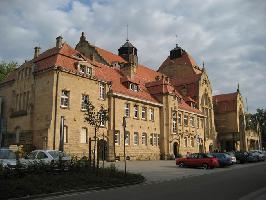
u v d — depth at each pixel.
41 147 33.69
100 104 39.94
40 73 36.16
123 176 19.72
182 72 70.94
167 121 50.66
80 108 36.97
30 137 35.00
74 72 36.62
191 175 24.81
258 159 47.97
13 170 16.11
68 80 36.09
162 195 14.09
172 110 51.75
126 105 44.50
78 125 36.34
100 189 16.56
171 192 15.08
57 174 17.95
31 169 17.16
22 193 13.57
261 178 22.06
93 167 20.59
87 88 38.31
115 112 41.88
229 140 76.44
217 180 20.78
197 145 59.94
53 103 34.09
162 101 51.03
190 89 65.50
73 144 35.34
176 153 52.69
